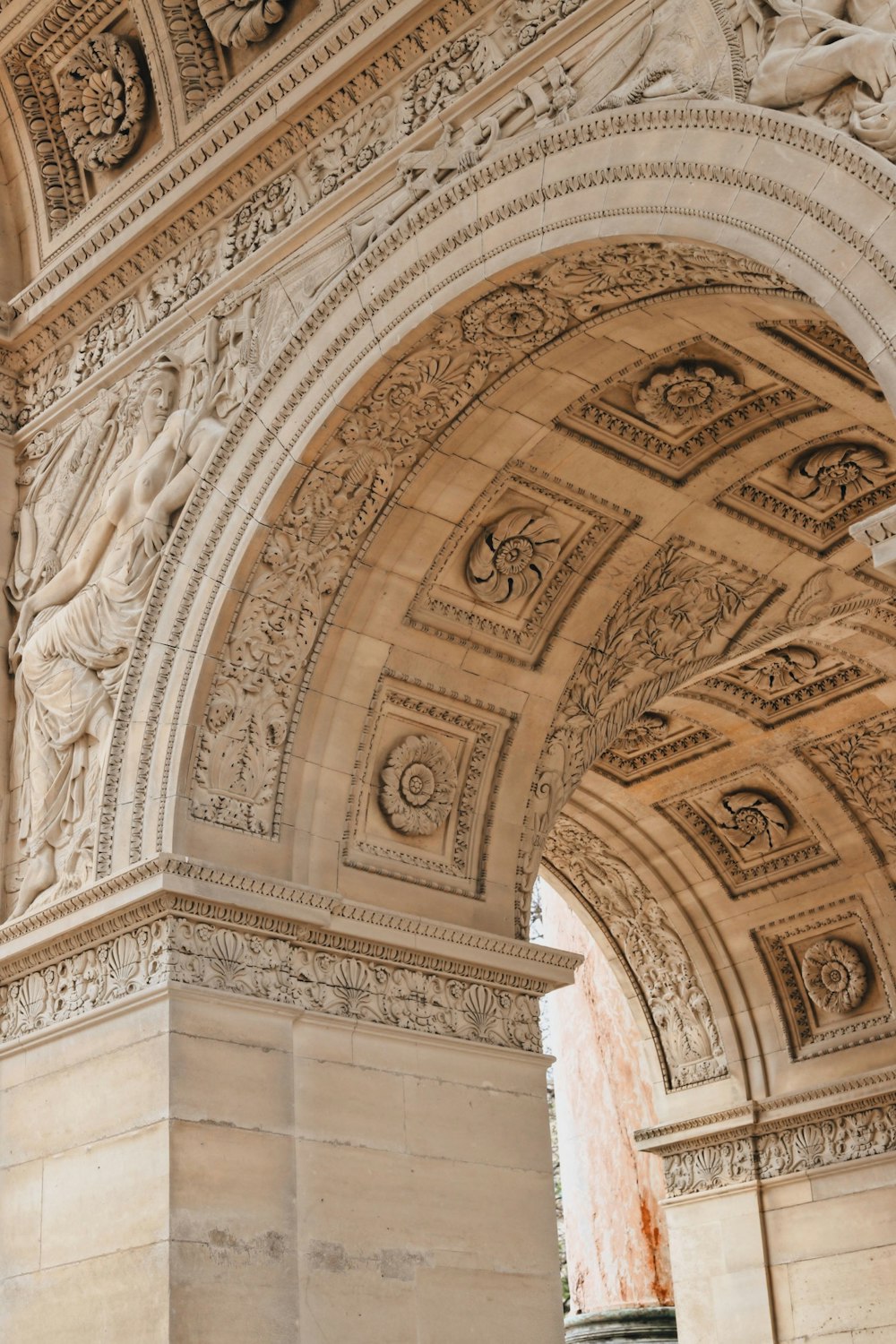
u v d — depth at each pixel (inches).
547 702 777.6
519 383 688.4
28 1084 687.7
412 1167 674.2
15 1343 644.1
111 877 666.8
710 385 705.0
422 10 682.2
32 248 861.2
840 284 507.2
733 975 1129.4
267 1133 640.4
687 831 1104.8
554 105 626.5
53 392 830.5
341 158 718.5
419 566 729.0
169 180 774.5
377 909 698.8
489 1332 668.7
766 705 987.9
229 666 693.9
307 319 693.3
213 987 649.6
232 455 708.7
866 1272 1016.9
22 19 817.5
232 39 761.0
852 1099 1045.8
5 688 785.6
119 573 737.6
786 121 534.6
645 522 764.0
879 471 771.4
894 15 521.7
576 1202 1128.2
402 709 741.3
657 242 587.2
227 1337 601.0
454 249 645.9
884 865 1065.5
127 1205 622.2
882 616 886.4
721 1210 1088.2
